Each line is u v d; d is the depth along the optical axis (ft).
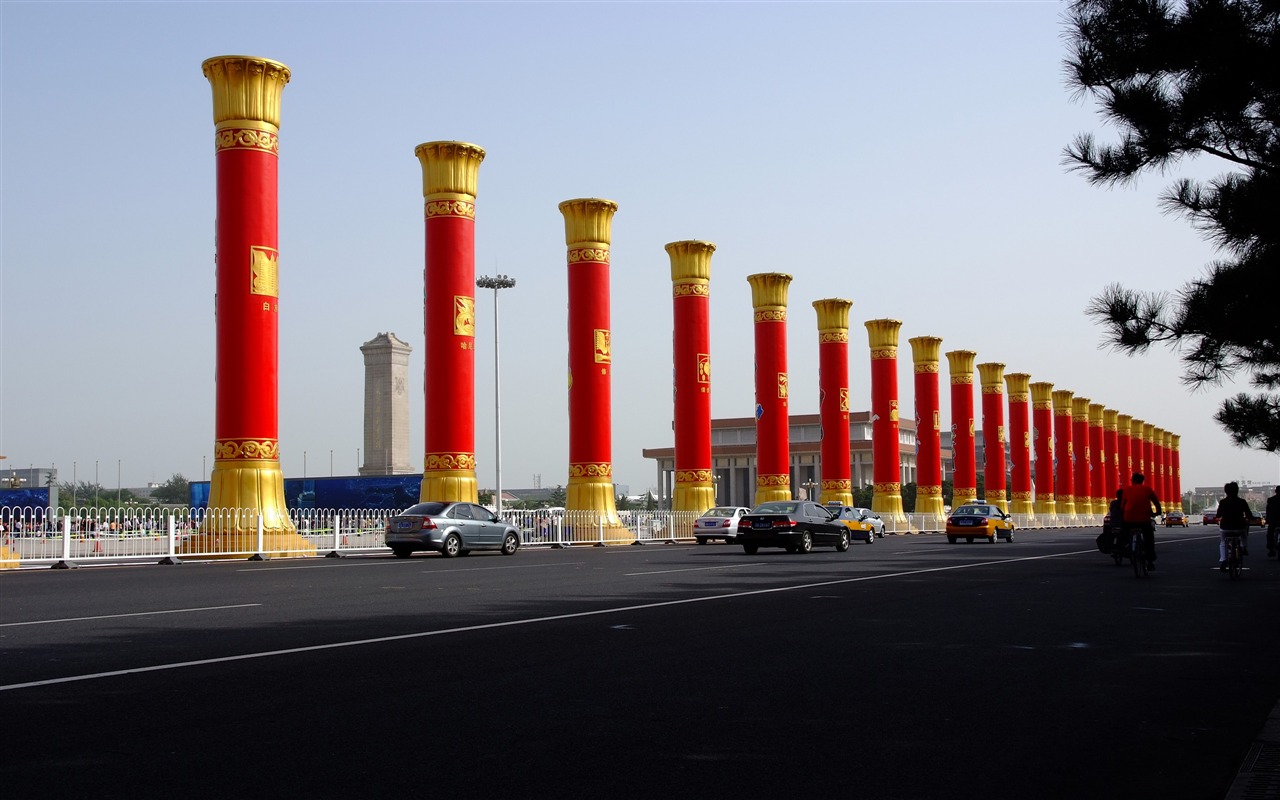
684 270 175.01
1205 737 27.04
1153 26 50.67
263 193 115.14
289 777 22.08
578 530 147.33
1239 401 61.98
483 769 22.89
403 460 333.01
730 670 35.32
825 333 214.28
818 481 415.23
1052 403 344.08
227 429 112.78
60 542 101.40
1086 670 36.63
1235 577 79.20
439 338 138.31
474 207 142.10
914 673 35.35
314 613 50.62
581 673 34.37
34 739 24.99
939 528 241.14
